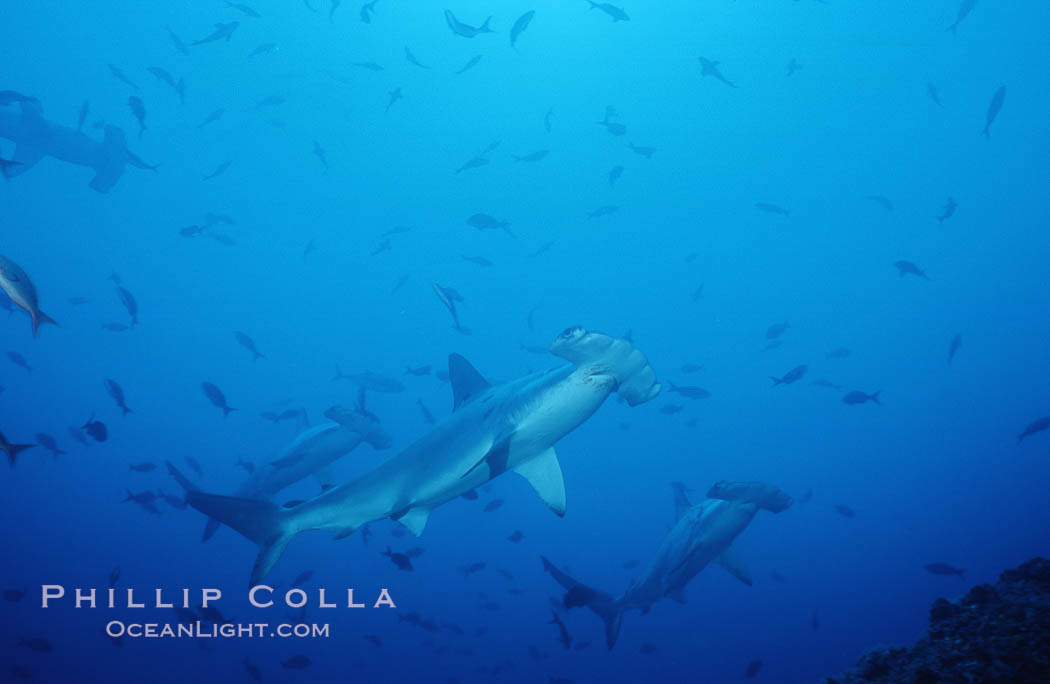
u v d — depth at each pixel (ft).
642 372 18.51
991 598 14.02
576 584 28.35
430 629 42.04
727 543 31.42
